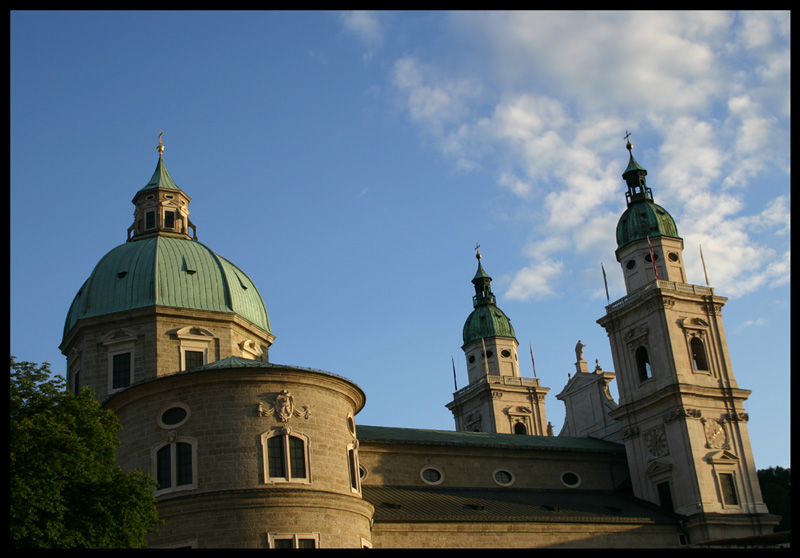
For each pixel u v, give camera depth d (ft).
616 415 274.98
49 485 123.85
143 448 167.94
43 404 137.69
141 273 222.28
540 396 352.69
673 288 272.10
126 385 209.36
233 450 163.43
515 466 258.98
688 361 265.34
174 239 236.22
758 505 254.68
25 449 124.06
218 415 165.78
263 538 157.99
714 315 276.41
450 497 233.14
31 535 117.91
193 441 164.55
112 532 130.52
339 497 168.45
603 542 232.32
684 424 254.06
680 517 248.73
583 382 315.99
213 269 230.48
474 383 352.90
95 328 214.90
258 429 165.68
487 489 249.75
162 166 256.73
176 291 220.64
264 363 180.14
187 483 162.61
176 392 168.96
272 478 163.02
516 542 219.00
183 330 215.31
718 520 243.81
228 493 159.43
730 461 255.29
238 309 227.81
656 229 282.15
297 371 171.73
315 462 168.45
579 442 289.74
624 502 261.03
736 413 264.52
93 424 139.44
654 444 263.29
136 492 135.95
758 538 224.94
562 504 247.29
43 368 143.43
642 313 274.57
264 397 168.55
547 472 263.70
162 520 147.43
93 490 132.26
